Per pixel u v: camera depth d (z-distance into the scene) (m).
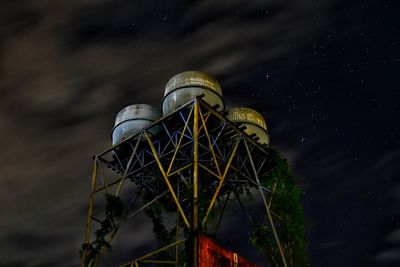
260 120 18.52
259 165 18.31
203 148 15.72
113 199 15.80
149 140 15.91
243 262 13.41
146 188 17.72
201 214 13.22
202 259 11.88
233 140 17.00
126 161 17.31
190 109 15.52
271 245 16.31
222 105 16.59
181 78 16.39
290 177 18.23
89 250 15.39
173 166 16.95
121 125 17.39
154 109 17.84
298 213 17.67
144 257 13.81
